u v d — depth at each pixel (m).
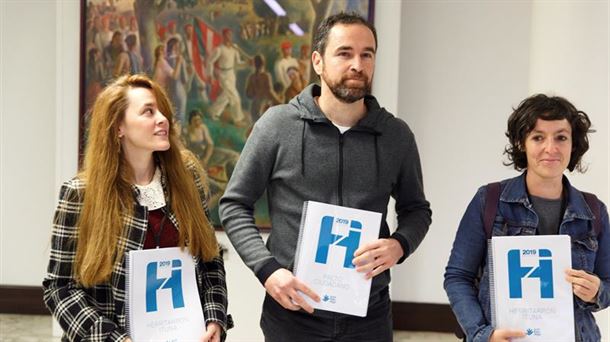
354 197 2.18
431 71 5.09
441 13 5.05
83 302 1.94
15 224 5.30
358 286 2.07
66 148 4.79
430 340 4.98
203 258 2.14
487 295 2.10
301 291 2.03
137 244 2.00
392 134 2.26
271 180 2.25
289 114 2.23
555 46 3.98
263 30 4.73
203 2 4.73
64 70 4.76
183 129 4.82
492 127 5.09
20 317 5.27
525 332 1.97
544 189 2.10
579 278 1.96
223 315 2.12
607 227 2.10
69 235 1.98
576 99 3.71
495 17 5.03
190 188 2.16
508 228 2.09
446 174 5.13
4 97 5.21
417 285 5.21
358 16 2.14
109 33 4.75
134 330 1.92
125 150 2.07
